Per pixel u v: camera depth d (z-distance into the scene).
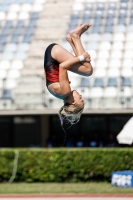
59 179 55.38
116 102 66.06
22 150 56.03
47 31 75.50
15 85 68.56
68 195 44.62
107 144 67.44
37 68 70.50
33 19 78.12
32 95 67.25
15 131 70.00
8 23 78.06
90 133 68.81
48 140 68.25
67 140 68.75
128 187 49.38
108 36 73.50
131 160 54.09
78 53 18.16
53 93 18.20
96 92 66.81
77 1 80.38
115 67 69.31
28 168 55.84
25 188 50.38
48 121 69.38
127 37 73.31
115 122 68.56
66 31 74.94
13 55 72.56
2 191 47.88
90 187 50.16
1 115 67.44
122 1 79.62
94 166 54.53
